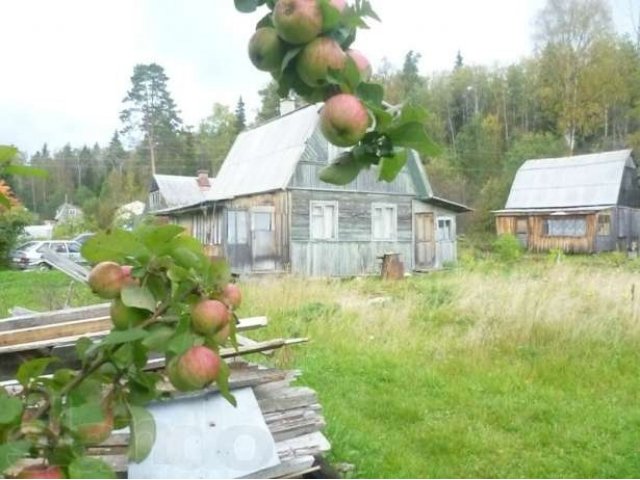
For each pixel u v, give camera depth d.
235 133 74.50
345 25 0.97
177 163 72.62
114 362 1.03
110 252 1.03
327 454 4.84
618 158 36.19
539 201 37.38
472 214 44.91
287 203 20.00
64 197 69.94
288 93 1.00
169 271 1.01
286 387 4.68
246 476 3.71
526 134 54.38
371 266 21.47
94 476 0.88
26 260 26.55
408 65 68.19
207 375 0.97
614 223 34.62
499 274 16.89
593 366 7.46
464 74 64.62
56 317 4.57
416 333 9.05
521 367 7.41
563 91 52.88
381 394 6.45
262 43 0.95
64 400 1.01
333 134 0.92
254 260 19.94
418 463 4.75
